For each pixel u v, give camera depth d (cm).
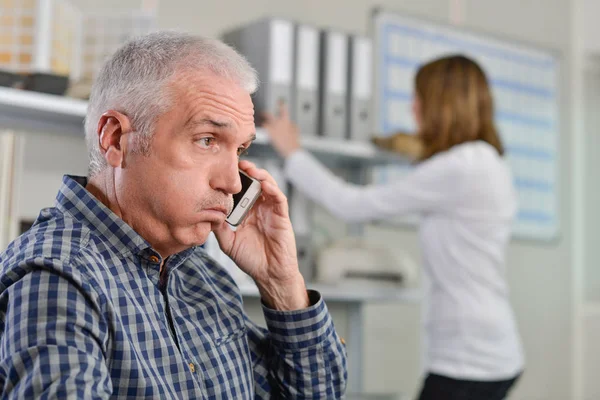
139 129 84
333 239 247
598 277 334
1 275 76
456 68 201
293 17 255
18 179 175
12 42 180
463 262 189
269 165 222
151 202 85
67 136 206
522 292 311
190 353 90
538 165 318
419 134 208
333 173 257
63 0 187
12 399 68
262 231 106
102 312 77
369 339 265
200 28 234
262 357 107
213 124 85
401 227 270
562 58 330
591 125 336
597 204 335
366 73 227
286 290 104
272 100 209
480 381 184
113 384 78
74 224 83
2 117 187
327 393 105
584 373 326
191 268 101
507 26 315
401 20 279
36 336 71
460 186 191
